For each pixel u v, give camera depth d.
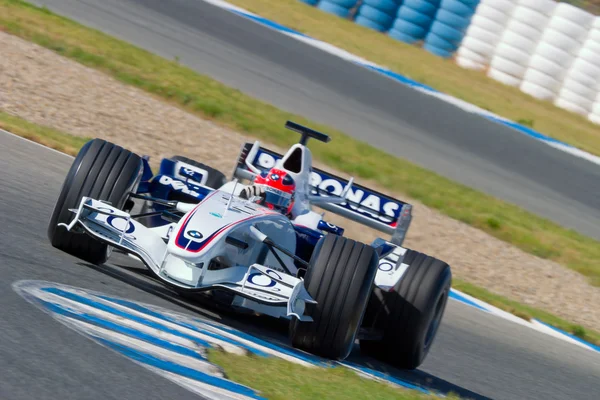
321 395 16.00
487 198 61.03
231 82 66.44
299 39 84.50
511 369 29.20
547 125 83.25
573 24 88.50
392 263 23.41
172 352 15.57
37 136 39.97
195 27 77.94
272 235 22.14
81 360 13.54
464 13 92.94
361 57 84.88
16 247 20.06
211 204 21.16
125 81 58.31
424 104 77.12
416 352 23.75
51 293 16.75
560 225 61.44
